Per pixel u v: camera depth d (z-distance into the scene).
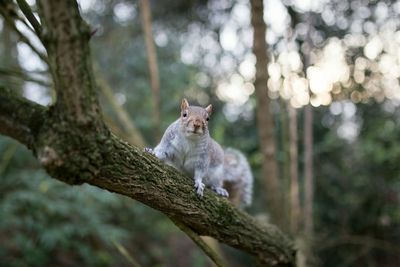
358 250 6.34
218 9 7.39
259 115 4.17
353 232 6.38
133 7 7.70
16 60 6.54
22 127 1.64
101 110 1.69
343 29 6.23
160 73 7.23
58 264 6.02
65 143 1.64
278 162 6.00
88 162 1.73
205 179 3.44
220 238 2.97
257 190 6.37
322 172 6.45
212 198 2.79
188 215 2.61
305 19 5.67
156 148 3.29
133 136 4.64
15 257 5.77
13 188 5.53
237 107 7.33
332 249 6.40
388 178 6.22
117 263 6.66
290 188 4.92
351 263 6.41
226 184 3.98
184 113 3.19
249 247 3.18
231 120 7.36
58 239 5.25
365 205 6.34
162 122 6.59
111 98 4.83
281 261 3.43
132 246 7.07
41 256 5.43
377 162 6.11
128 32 7.71
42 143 1.63
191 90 7.68
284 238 3.54
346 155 6.46
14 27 2.94
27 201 5.28
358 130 6.49
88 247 5.71
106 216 6.00
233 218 2.94
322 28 6.22
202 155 3.20
